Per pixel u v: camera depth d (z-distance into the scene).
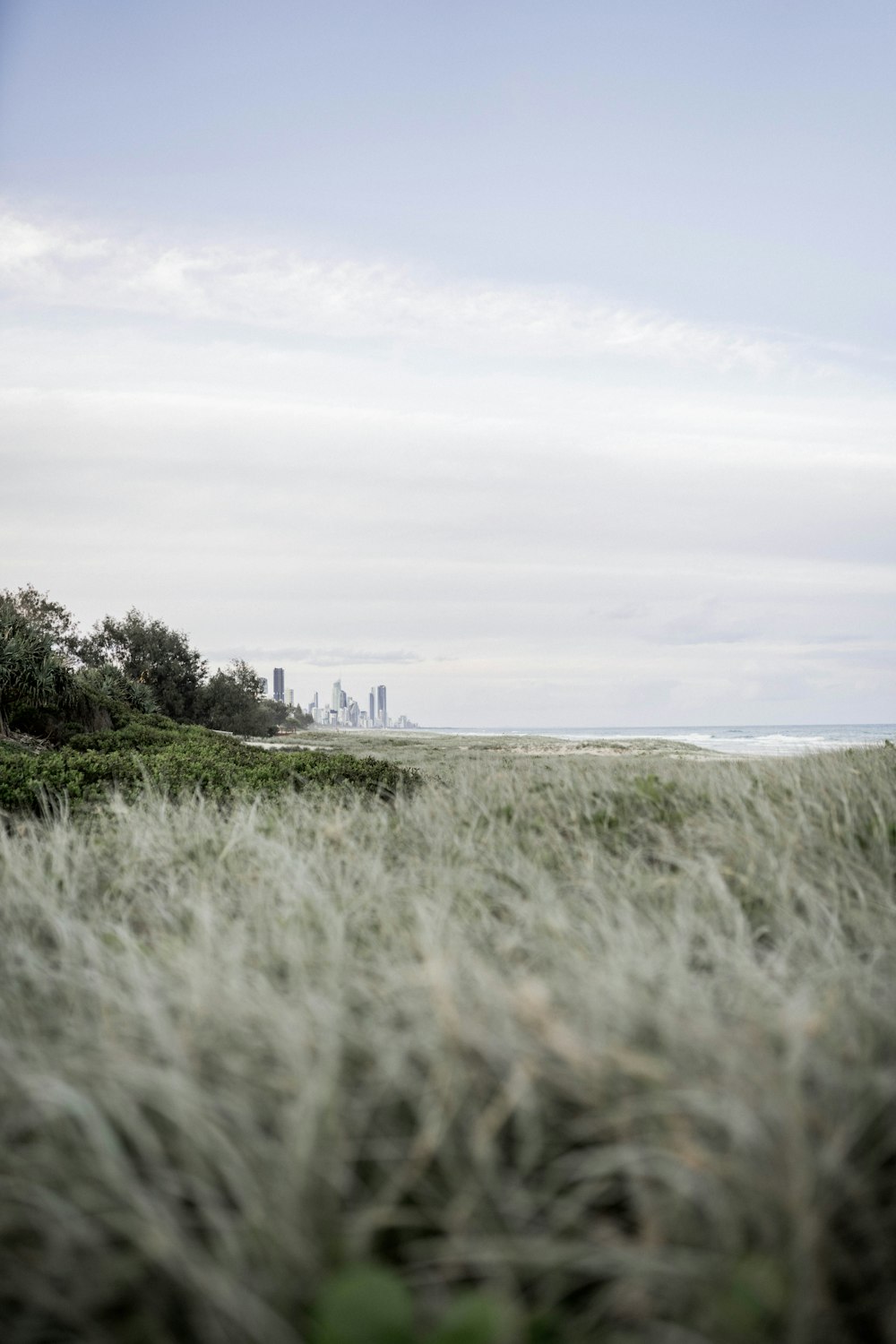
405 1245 1.68
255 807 6.32
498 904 3.88
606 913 3.28
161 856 5.01
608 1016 2.16
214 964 2.79
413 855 5.00
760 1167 1.56
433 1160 1.83
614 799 5.84
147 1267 1.58
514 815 5.51
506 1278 1.53
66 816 6.32
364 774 9.42
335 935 3.14
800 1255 1.40
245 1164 1.68
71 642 41.72
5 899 4.09
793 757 7.81
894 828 4.34
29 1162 1.79
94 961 3.01
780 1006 2.33
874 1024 2.17
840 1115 1.75
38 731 23.69
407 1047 2.06
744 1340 1.38
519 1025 2.05
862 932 3.23
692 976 2.61
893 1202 1.69
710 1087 1.79
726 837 4.48
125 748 17.11
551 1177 1.76
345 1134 1.87
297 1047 1.98
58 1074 2.04
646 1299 1.46
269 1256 1.52
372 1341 1.29
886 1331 1.46
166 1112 1.82
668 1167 1.59
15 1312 1.61
